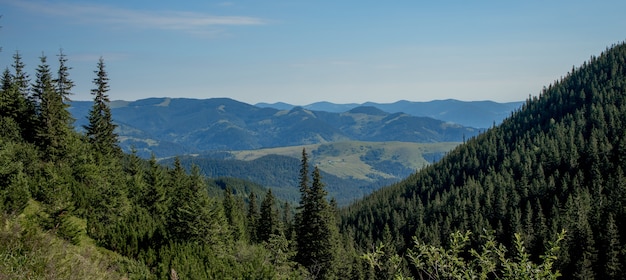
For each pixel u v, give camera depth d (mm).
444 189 156000
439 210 135625
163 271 23844
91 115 62562
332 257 55875
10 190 25969
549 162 135500
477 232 85125
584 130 153625
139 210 43375
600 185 103812
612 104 165875
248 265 29656
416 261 8805
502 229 101438
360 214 164375
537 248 82375
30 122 51562
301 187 61688
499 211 112312
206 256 29453
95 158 54656
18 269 15336
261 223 69812
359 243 128250
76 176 43625
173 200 53312
